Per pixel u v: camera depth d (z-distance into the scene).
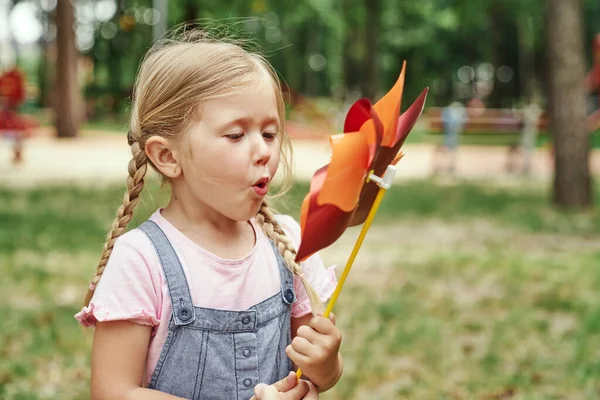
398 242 7.51
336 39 39.66
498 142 24.84
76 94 20.09
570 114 9.80
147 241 1.50
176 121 1.46
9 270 5.78
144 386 1.52
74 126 20.06
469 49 41.25
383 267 6.32
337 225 1.29
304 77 46.44
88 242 6.96
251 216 1.47
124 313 1.44
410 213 9.35
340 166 1.25
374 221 8.77
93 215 8.57
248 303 1.53
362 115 1.27
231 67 1.46
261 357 1.53
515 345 4.36
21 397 3.47
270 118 1.47
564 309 5.09
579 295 5.43
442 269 6.23
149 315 1.45
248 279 1.54
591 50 33.94
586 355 4.20
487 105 39.97
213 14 18.14
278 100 1.53
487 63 43.34
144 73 1.54
